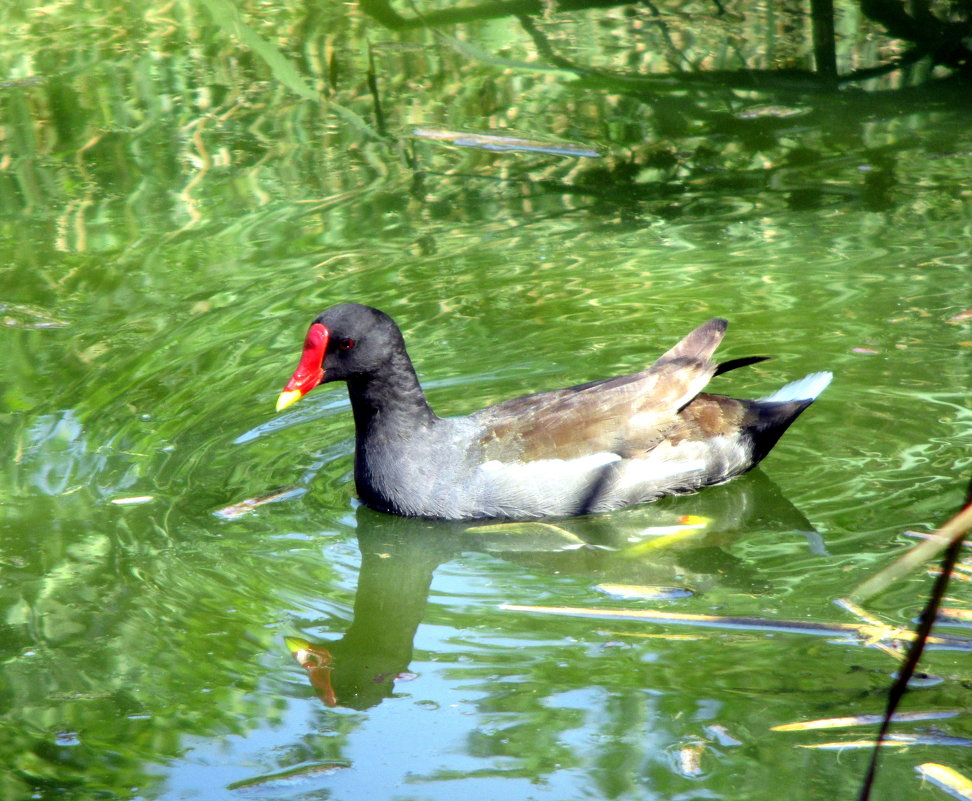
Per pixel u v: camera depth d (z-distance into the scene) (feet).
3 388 39.91
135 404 39.17
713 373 34.68
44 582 29.84
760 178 55.83
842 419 36.94
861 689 24.27
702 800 21.38
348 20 77.10
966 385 38.17
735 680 24.97
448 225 52.37
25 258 49.26
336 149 60.34
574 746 23.16
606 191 55.31
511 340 42.98
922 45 69.67
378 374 33.50
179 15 79.15
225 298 45.80
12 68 70.49
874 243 48.85
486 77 68.49
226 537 32.42
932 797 20.94
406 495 33.91
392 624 28.30
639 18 76.13
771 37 71.87
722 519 33.55
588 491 33.83
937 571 28.68
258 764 23.18
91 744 23.94
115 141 61.36
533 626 27.96
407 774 22.65
